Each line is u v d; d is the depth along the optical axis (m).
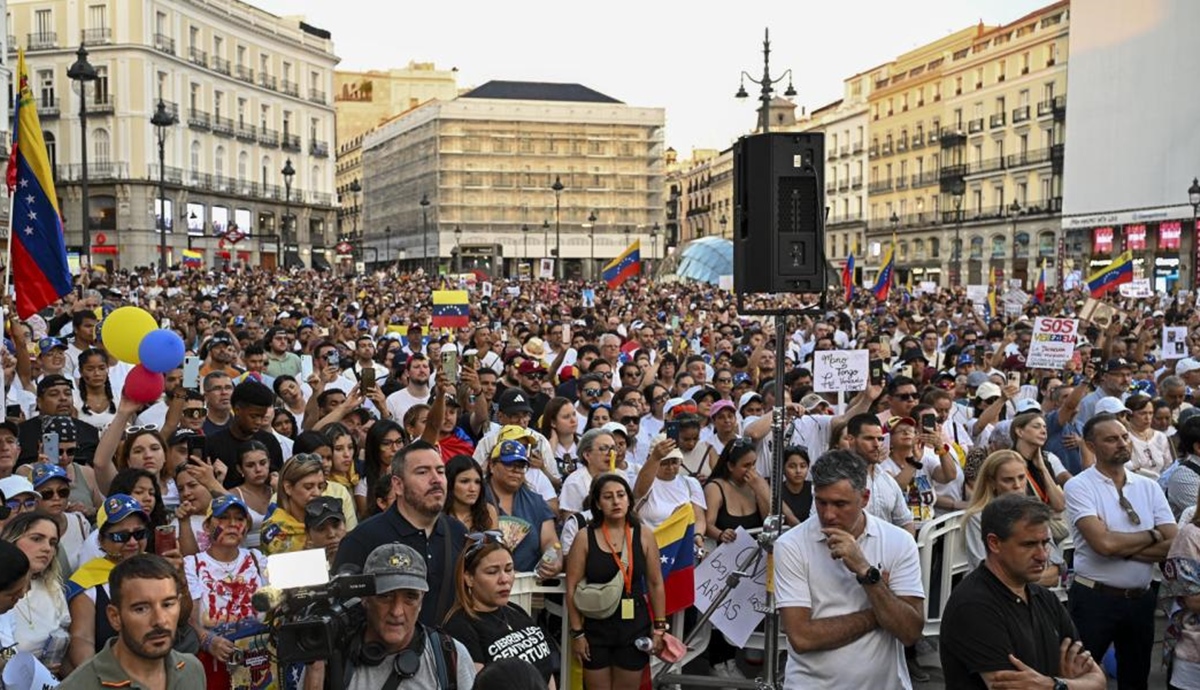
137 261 61.06
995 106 69.06
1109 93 55.50
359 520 6.91
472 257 91.88
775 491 5.86
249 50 71.38
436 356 12.47
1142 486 5.97
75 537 5.82
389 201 105.62
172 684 3.86
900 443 7.38
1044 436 7.12
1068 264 58.91
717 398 9.62
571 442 8.80
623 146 94.38
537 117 92.50
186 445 6.81
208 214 67.00
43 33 61.47
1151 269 52.84
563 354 13.99
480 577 4.50
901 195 79.88
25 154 9.45
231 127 69.44
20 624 4.66
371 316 22.59
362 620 3.77
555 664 4.70
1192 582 5.17
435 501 4.71
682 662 6.82
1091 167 57.31
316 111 79.62
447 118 91.12
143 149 60.97
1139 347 15.35
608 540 5.75
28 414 9.12
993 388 10.27
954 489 8.08
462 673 3.94
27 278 9.48
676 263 78.06
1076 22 58.09
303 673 3.91
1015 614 4.07
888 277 29.92
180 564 4.90
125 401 6.69
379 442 6.66
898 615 4.39
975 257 70.88
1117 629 5.93
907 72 80.00
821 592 4.55
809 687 4.55
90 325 10.80
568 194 93.19
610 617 5.73
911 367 12.02
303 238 77.31
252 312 20.92
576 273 94.94
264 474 6.32
